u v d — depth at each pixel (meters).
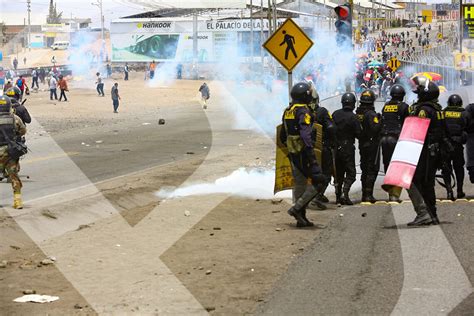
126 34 94.25
